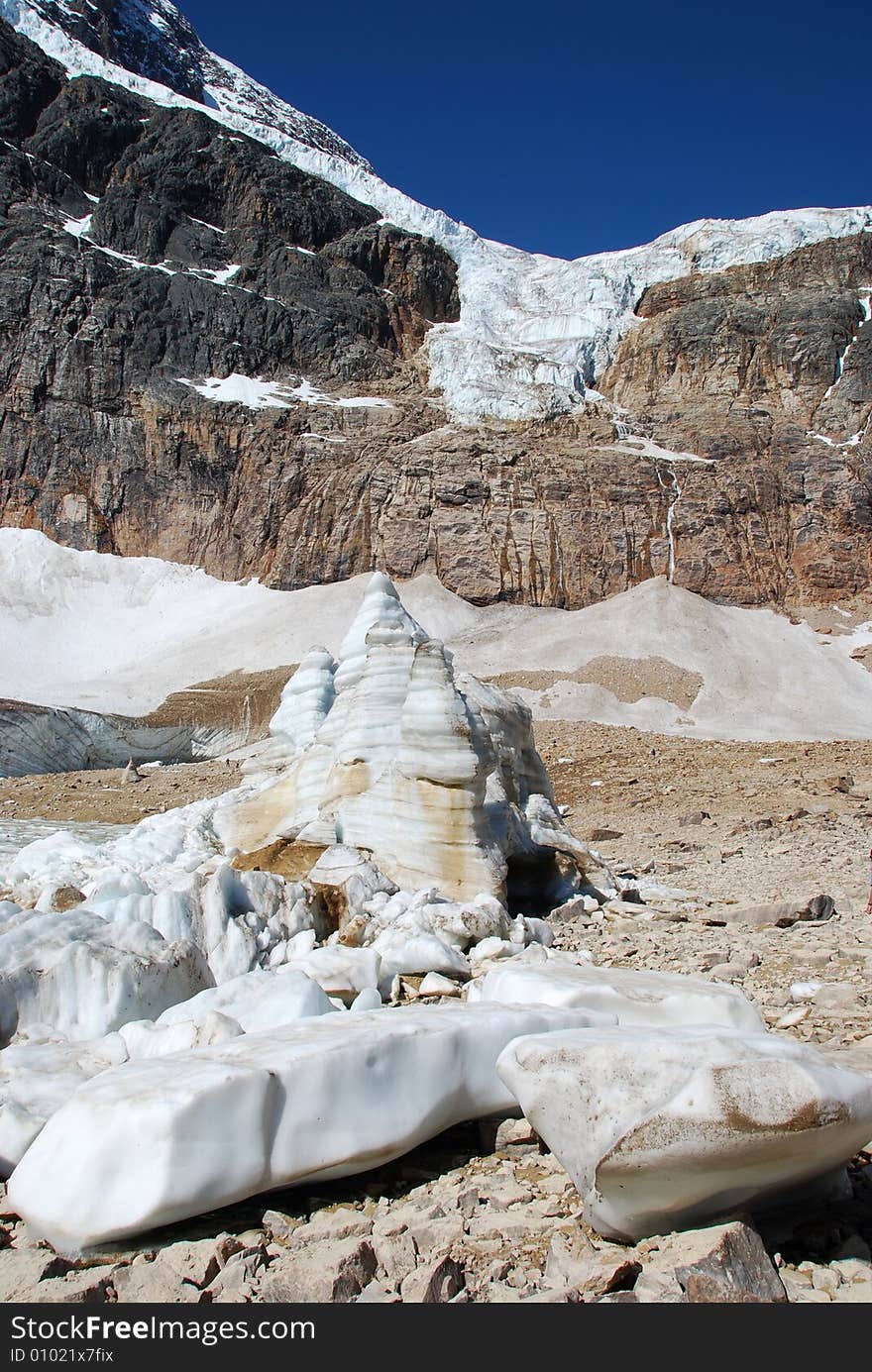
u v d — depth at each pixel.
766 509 67.50
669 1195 3.54
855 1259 3.55
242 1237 3.82
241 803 14.97
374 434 71.44
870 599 64.81
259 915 8.58
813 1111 3.47
